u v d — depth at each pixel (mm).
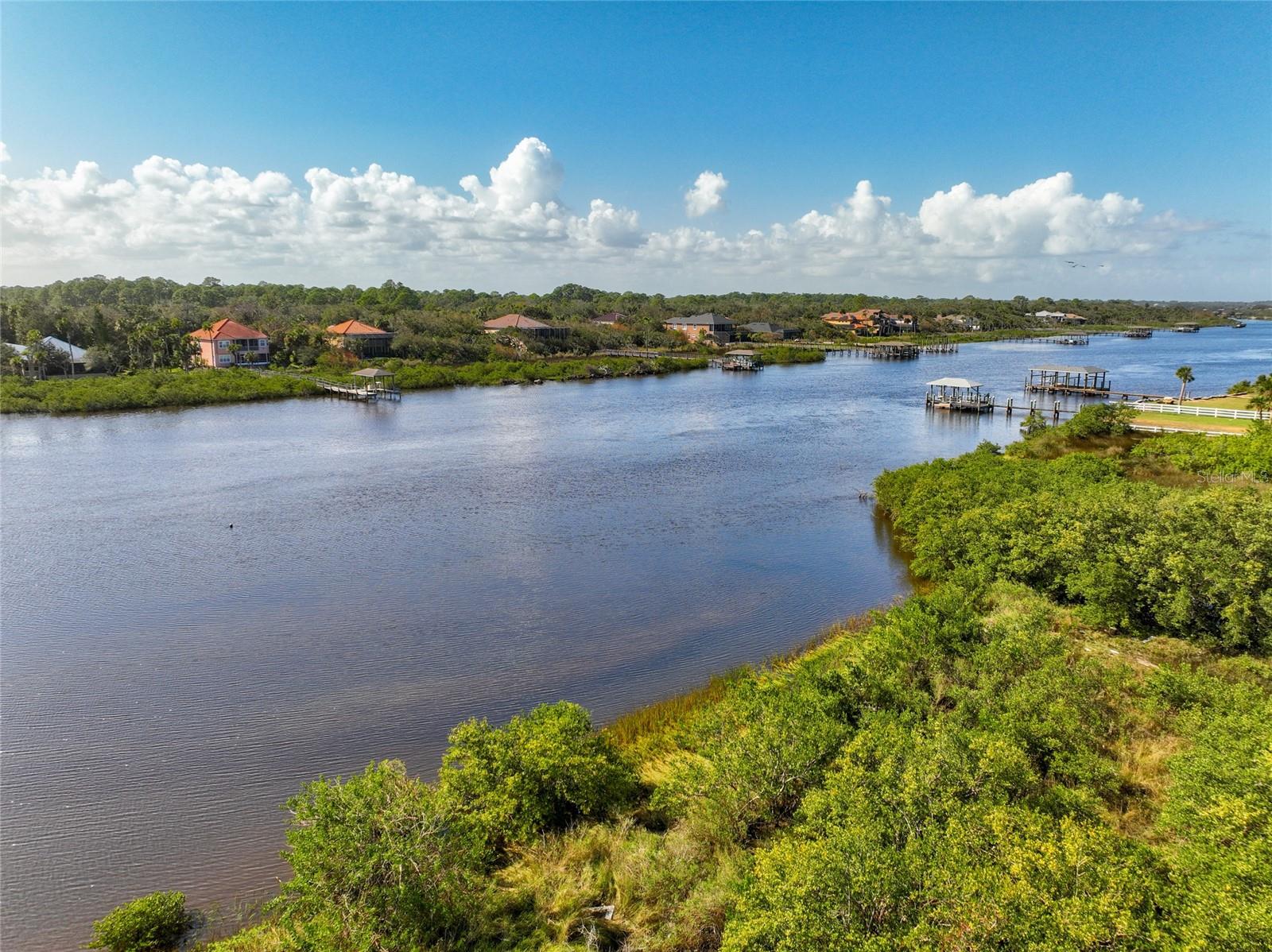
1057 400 82000
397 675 23438
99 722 20906
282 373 99188
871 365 133875
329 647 25359
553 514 41094
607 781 16062
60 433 65125
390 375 94938
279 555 34406
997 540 28156
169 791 17922
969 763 13398
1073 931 9312
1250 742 13172
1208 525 24391
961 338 191875
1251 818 11281
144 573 32188
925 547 31406
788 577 31781
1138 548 24484
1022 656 18156
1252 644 22016
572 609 28516
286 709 21516
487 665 24062
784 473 50969
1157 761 15852
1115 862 10945
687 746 18219
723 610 28438
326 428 68875
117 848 16094
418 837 12883
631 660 24422
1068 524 26969
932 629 19578
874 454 57469
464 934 12594
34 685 22891
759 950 10391
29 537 36812
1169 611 23000
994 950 9484
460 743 16625
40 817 17031
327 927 11484
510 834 15203
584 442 62406
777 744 15094
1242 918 9477
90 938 13867
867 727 16125
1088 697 16969
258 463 53719
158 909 13867
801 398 90438
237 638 26031
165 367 102062
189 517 40312
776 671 22891
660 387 102812
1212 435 48531
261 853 15961
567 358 132750
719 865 13734
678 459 55281
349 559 34031
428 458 55875
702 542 36375
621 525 39062
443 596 29766
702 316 169000
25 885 15078
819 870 10719
